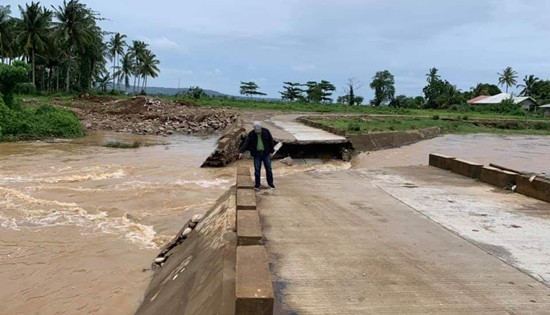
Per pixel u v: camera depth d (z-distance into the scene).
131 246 9.26
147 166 19.23
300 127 30.75
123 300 6.90
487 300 4.56
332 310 4.29
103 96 59.06
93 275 7.82
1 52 58.50
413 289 4.79
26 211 11.63
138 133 35.66
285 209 8.16
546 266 5.47
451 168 12.70
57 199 12.95
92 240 9.59
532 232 6.86
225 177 17.20
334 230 6.88
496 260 5.66
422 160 22.95
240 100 78.25
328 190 9.95
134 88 90.44
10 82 29.89
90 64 72.56
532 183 9.30
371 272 5.23
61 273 7.88
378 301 4.50
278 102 78.38
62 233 10.00
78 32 62.28
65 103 51.22
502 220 7.54
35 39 58.69
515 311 4.34
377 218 7.61
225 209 7.71
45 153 22.33
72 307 6.69
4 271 7.92
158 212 11.84
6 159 20.03
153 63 86.38
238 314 3.87
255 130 9.95
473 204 8.70
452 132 40.88
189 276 6.14
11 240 9.48
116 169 18.20
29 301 6.87
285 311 4.25
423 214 7.90
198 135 36.16
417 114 57.41
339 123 33.59
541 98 86.94
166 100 57.22
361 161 22.41
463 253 5.90
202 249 6.85
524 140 36.22
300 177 11.67
